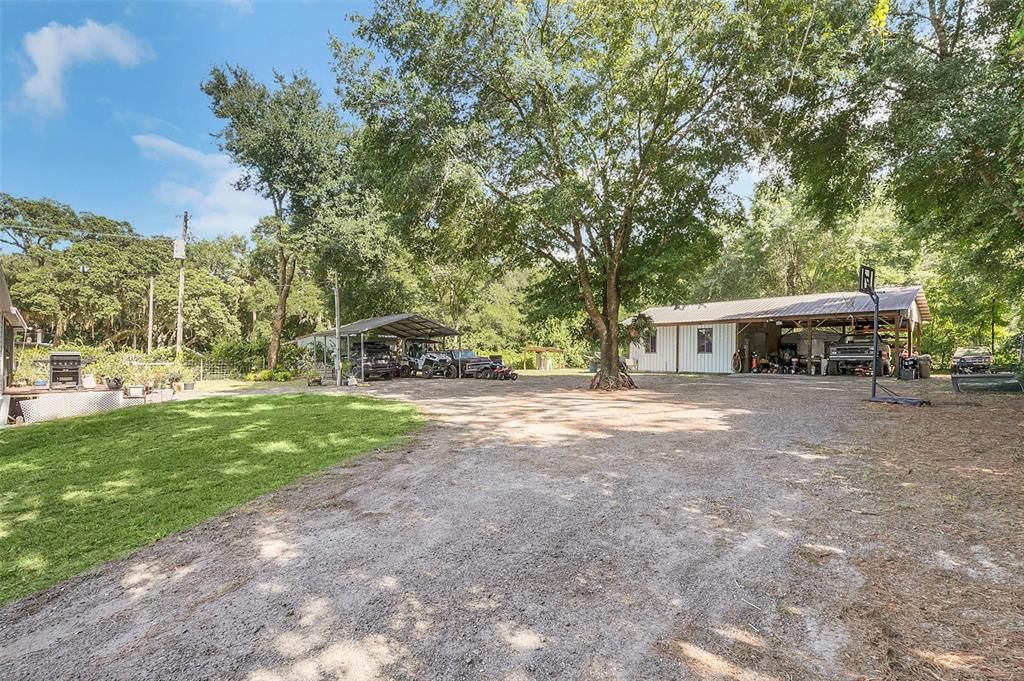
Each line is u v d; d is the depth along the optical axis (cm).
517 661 216
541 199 1297
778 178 1408
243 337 4631
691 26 1229
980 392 1210
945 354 2633
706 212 1432
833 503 409
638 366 2778
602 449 631
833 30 1011
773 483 468
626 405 1094
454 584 288
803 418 844
